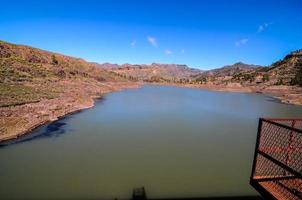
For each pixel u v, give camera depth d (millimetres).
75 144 23562
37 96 44188
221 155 21578
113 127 30297
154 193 14672
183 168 18516
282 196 6883
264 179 7824
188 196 14289
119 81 126688
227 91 121500
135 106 48500
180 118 37562
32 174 17031
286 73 175000
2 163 18812
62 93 52656
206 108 50000
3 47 81938
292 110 51750
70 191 14703
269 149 7805
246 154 21969
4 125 26438
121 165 18859
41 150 21750
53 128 28891
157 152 21969
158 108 47156
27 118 30078
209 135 28094
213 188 15344
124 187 15391
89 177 16703
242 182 16328
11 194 14289
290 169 6516
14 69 65250
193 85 167750
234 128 31875
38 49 106375
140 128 30281
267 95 97188
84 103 45781
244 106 56000
